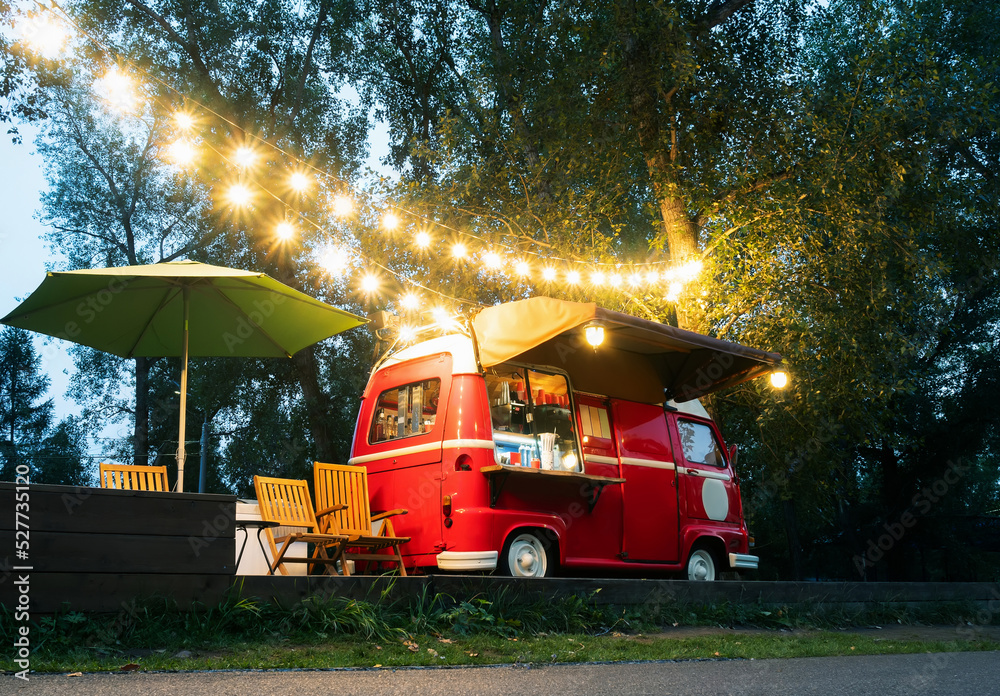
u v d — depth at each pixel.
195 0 23.30
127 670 4.17
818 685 4.66
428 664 4.95
